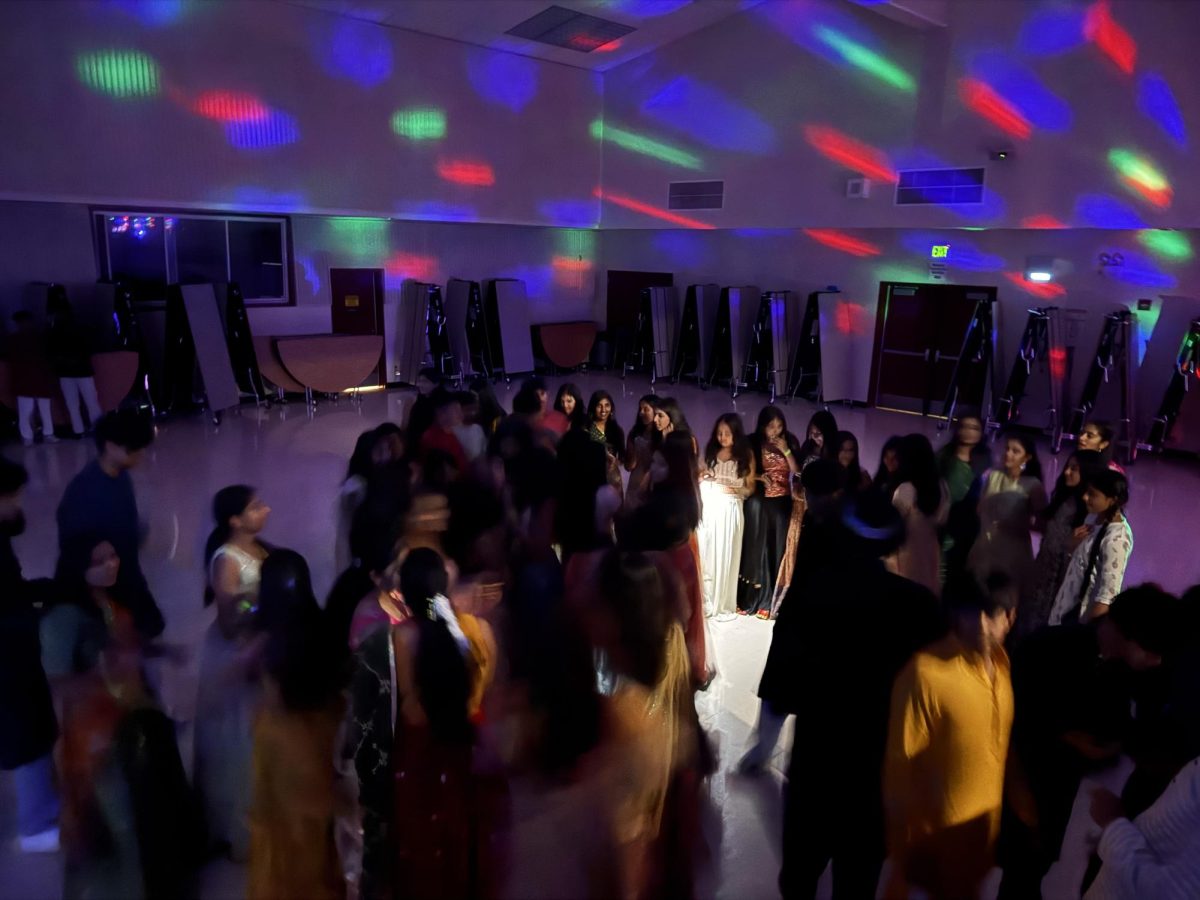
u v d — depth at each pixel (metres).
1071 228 8.84
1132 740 2.09
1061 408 8.99
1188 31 7.40
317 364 10.66
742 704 3.69
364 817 2.17
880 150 9.89
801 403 11.48
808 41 10.39
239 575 2.42
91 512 2.98
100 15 8.16
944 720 1.88
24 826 2.64
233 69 9.15
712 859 2.69
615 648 2.11
